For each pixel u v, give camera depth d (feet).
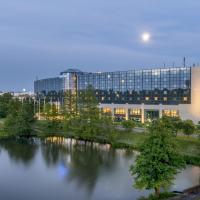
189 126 377.09
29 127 495.82
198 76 518.78
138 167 193.06
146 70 596.70
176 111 548.31
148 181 189.06
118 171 289.12
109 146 401.49
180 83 544.62
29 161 334.03
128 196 225.15
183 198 189.37
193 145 337.93
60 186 251.80
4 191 242.78
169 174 189.78
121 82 643.04
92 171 291.17
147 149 193.88
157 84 578.66
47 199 224.74
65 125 479.41
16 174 287.69
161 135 199.93
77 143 429.38
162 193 204.03
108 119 426.92
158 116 574.97
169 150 193.26
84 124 438.40
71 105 494.59
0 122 608.19
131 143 391.04
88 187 247.29
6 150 390.42
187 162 298.76
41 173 288.92
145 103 598.75
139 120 596.70
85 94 459.32
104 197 225.15
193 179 250.98
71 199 223.51
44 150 387.55
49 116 522.88
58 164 319.06
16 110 558.56
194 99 524.11
